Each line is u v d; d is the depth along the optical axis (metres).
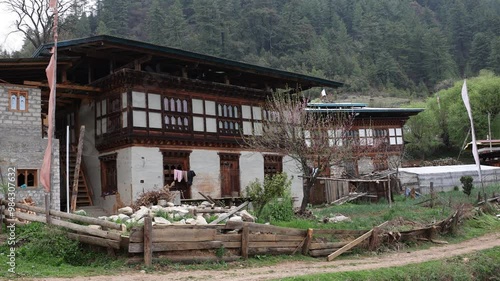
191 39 89.06
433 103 76.25
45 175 17.33
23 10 45.56
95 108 27.61
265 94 31.84
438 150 75.50
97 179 27.14
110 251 13.94
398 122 49.66
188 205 23.75
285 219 21.89
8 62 20.84
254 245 16.02
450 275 16.84
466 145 58.81
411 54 116.56
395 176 40.56
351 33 133.50
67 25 49.72
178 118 27.19
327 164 25.45
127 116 24.98
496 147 52.62
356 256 18.45
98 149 27.17
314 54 107.25
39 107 21.33
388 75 110.56
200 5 94.31
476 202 30.41
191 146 27.62
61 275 12.30
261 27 108.31
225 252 15.25
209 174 28.31
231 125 30.02
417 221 24.83
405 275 15.81
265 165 31.97
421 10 150.38
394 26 122.38
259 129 31.42
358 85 104.38
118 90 25.81
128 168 24.98
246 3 115.94
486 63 111.00
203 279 12.70
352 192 37.16
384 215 25.53
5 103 20.42
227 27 97.44
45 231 14.61
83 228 14.21
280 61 101.50
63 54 25.53
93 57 26.17
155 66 28.00
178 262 14.07
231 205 26.47
